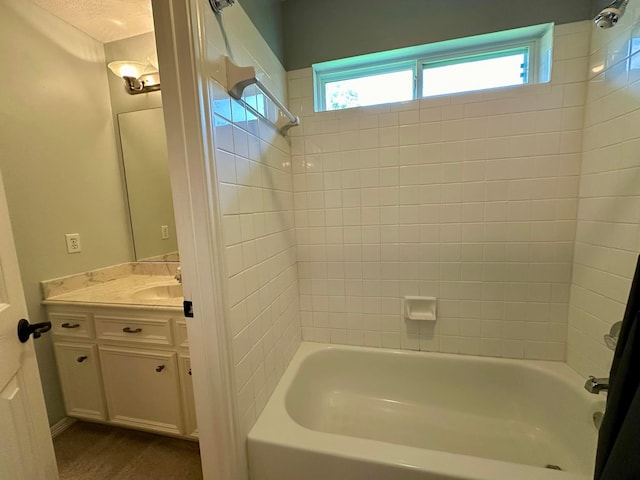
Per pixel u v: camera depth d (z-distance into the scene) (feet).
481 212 4.82
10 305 2.46
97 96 5.96
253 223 3.69
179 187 2.69
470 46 4.82
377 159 5.13
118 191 6.36
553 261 4.65
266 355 4.08
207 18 2.74
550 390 4.51
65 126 5.39
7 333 2.41
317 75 5.46
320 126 5.28
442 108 4.77
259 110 3.94
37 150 4.97
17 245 4.69
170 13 2.50
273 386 4.32
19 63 4.74
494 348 5.07
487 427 4.77
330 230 5.47
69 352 4.90
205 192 2.66
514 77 4.87
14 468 2.42
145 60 5.89
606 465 2.14
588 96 4.19
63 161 5.35
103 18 5.31
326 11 5.07
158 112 5.99
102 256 6.00
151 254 6.46
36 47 4.96
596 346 4.09
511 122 4.55
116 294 5.11
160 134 6.04
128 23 5.47
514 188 4.65
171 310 4.33
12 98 4.65
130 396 4.74
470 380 5.08
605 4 3.89
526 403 4.77
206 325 2.85
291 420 3.76
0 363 2.34
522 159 4.57
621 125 3.61
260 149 3.95
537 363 4.78
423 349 5.39
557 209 4.53
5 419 2.35
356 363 5.55
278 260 4.61
